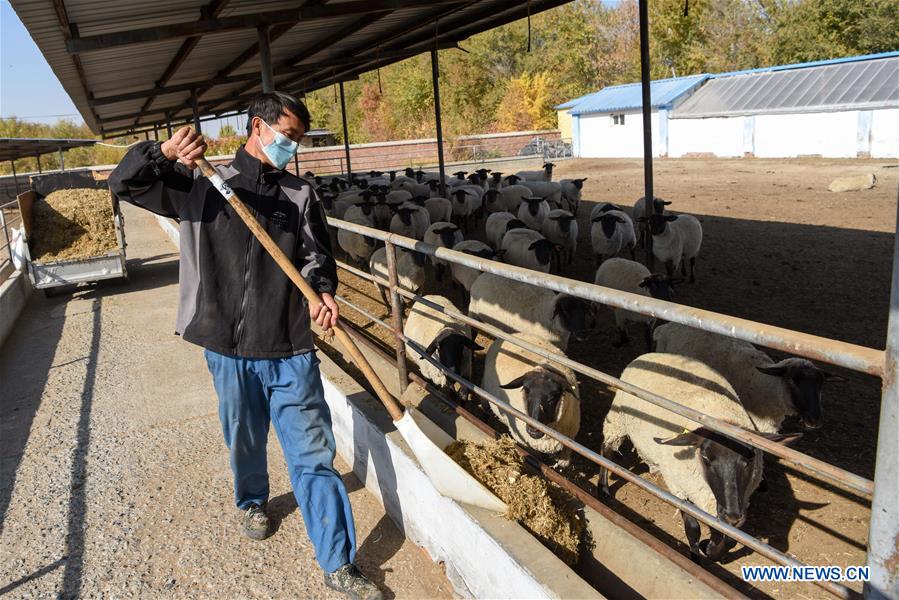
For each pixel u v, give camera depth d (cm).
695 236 930
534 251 898
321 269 316
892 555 176
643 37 877
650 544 302
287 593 340
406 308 870
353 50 1205
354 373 636
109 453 517
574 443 317
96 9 545
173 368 722
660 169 2916
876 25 3944
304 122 308
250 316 313
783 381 427
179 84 1204
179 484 459
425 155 3941
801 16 4291
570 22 5562
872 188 1809
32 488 469
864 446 447
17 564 380
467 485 317
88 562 377
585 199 2045
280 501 425
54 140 2156
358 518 407
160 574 362
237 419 339
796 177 2225
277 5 688
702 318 220
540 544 291
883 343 639
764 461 439
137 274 1341
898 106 2603
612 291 261
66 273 1136
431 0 705
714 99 3359
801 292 837
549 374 415
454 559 333
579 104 4081
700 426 327
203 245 309
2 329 899
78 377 716
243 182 309
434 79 1459
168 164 288
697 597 274
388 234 455
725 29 5400
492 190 1591
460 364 521
